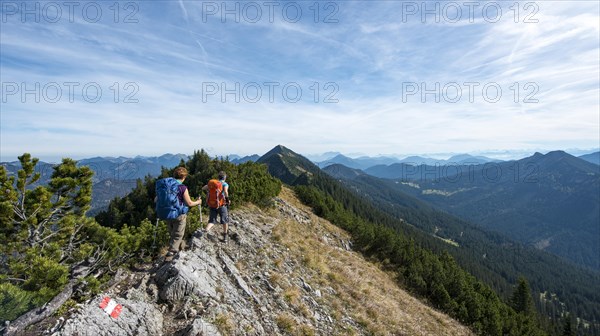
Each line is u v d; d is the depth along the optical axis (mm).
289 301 12352
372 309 15938
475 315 32938
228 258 12984
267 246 17172
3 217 12375
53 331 6395
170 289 8922
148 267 11062
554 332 90938
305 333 10672
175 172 10469
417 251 44812
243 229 18172
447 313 30484
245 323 9297
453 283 37438
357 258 30391
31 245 12680
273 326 10172
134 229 13234
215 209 13227
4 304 6969
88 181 15492
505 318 42281
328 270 18344
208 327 7992
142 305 8148
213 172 30047
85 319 6805
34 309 7145
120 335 6941
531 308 67312
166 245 12578
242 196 24375
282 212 31047
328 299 14727
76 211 15281
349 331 12578
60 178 14508
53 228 14078
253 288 11906
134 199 33531
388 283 26625
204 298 9188
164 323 8117
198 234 12820
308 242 23422
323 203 45781
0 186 12367
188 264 9984
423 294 32844
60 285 8336
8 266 10516
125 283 9461
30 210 13273
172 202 9969
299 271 16172
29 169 13266
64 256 11492
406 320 17609
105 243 11156
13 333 6332
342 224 43094
